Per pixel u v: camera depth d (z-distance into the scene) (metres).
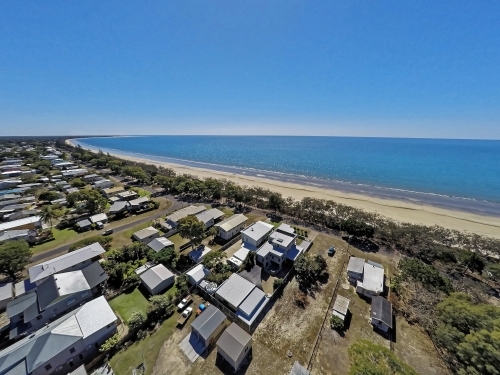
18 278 35.81
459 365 20.64
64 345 21.50
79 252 37.59
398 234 44.84
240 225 49.62
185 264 38.53
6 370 18.92
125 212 61.09
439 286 29.72
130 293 32.12
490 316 21.12
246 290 30.42
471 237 44.84
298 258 36.88
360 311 29.38
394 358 18.56
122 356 23.28
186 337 25.33
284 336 25.75
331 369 22.39
